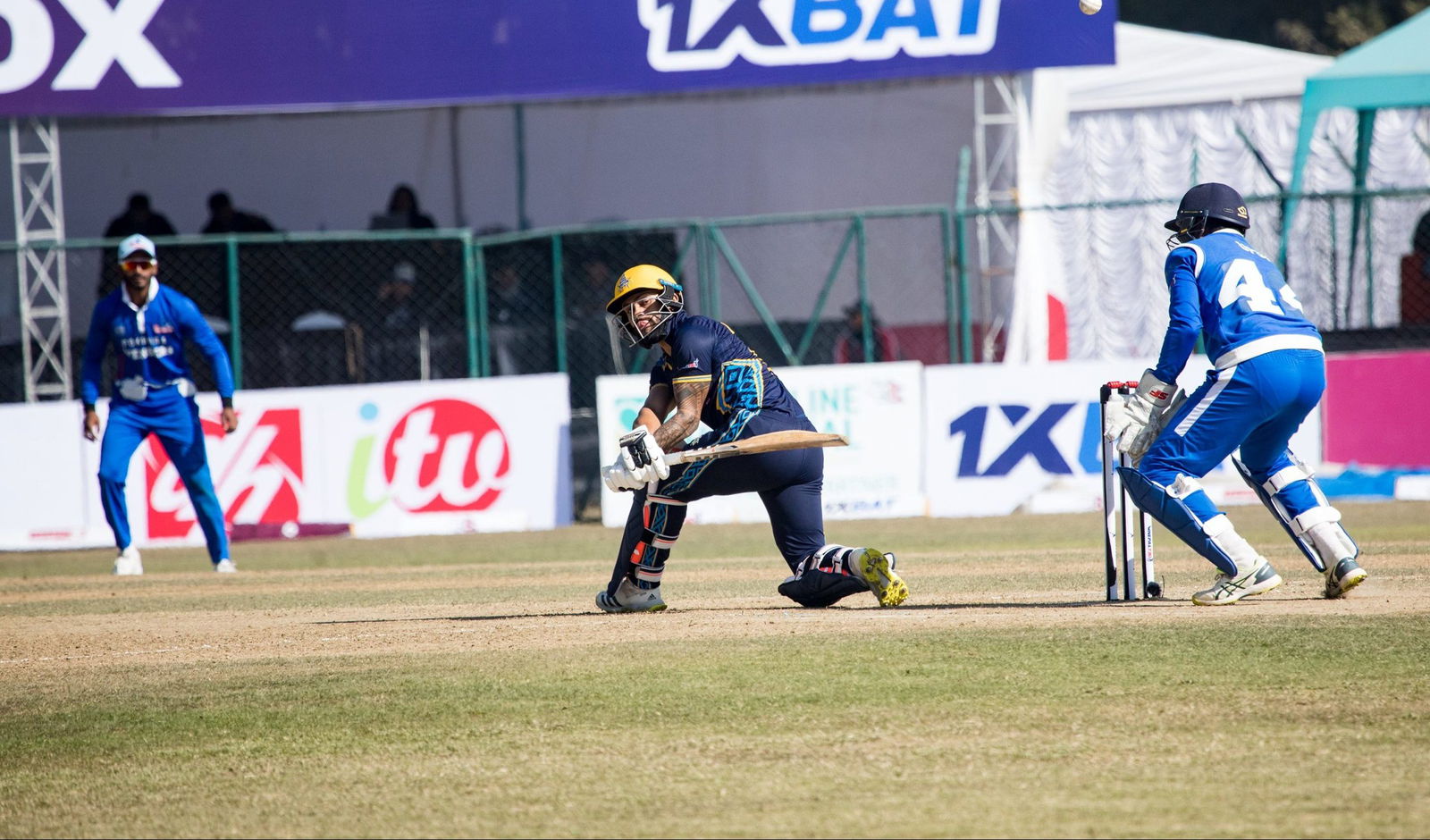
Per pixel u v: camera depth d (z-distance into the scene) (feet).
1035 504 187.32
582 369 205.36
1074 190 291.99
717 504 192.85
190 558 171.94
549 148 241.96
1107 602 86.63
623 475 83.30
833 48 203.72
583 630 83.20
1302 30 468.34
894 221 231.09
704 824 44.52
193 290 205.36
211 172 239.50
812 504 87.92
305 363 201.36
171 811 48.62
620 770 51.31
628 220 241.55
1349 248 257.75
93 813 48.85
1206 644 68.95
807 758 51.93
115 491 146.41
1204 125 290.76
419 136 241.96
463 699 63.82
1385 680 60.34
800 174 237.25
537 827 44.98
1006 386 189.37
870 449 189.67
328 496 190.08
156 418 146.10
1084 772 48.75
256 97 205.77
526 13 207.00
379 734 58.49
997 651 69.21
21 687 72.64
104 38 204.13
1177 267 81.15
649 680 65.77
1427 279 214.48
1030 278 207.82
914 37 203.00
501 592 113.70
